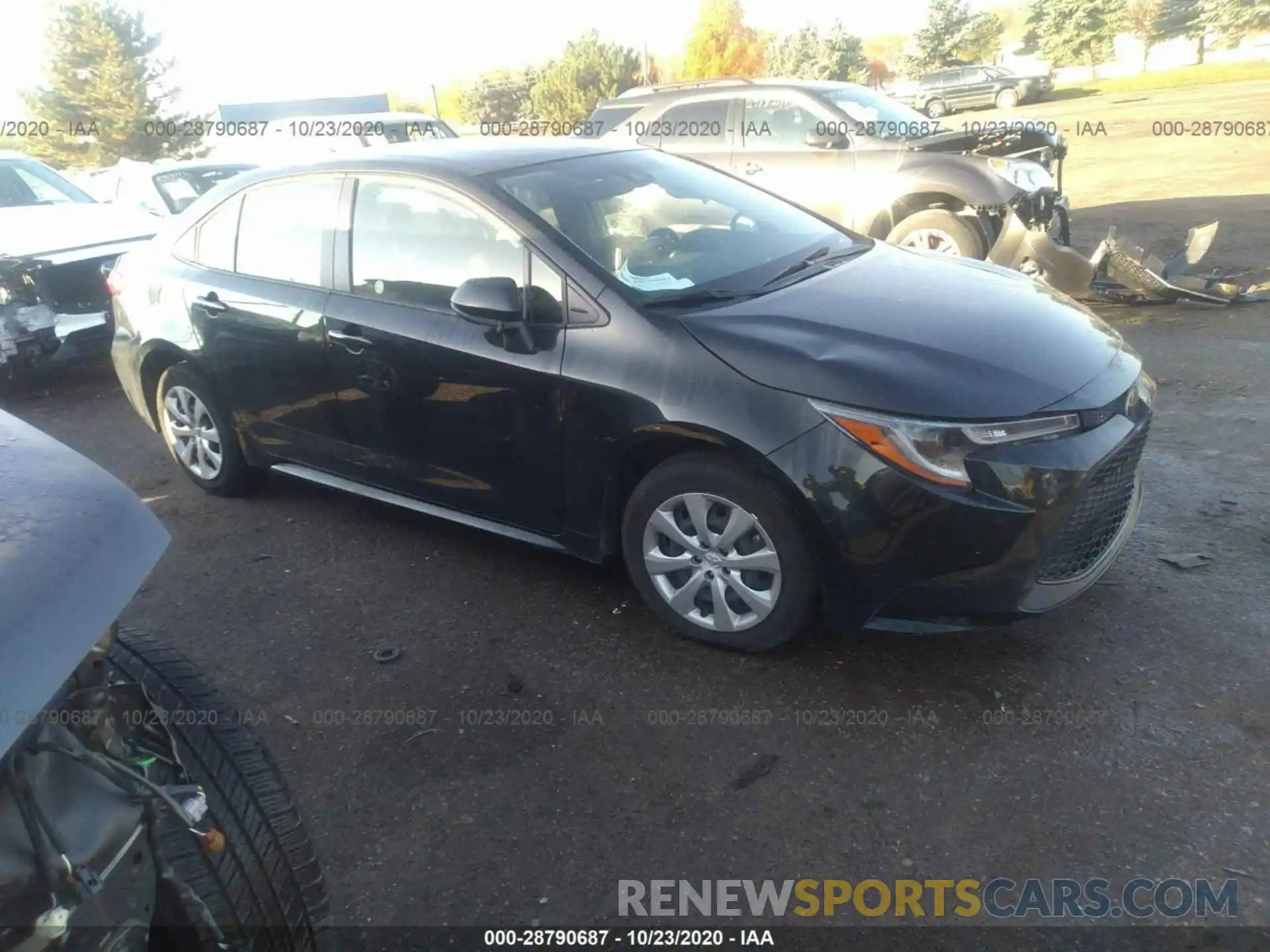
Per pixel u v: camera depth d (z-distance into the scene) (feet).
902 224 26.53
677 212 13.52
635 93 31.89
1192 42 138.51
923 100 113.80
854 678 10.95
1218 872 8.18
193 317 15.48
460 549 14.62
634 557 11.75
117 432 21.11
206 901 6.17
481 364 12.12
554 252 11.81
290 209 14.46
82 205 25.79
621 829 9.05
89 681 5.06
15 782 4.52
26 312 21.90
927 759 9.65
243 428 15.66
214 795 6.64
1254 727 9.74
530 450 12.09
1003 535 9.68
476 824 9.21
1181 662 10.78
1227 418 17.34
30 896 4.56
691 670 11.28
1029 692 10.50
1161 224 34.71
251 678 11.71
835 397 9.99
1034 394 10.04
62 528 4.86
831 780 9.46
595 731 10.37
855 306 11.50
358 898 8.48
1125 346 11.75
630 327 11.19
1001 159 25.62
